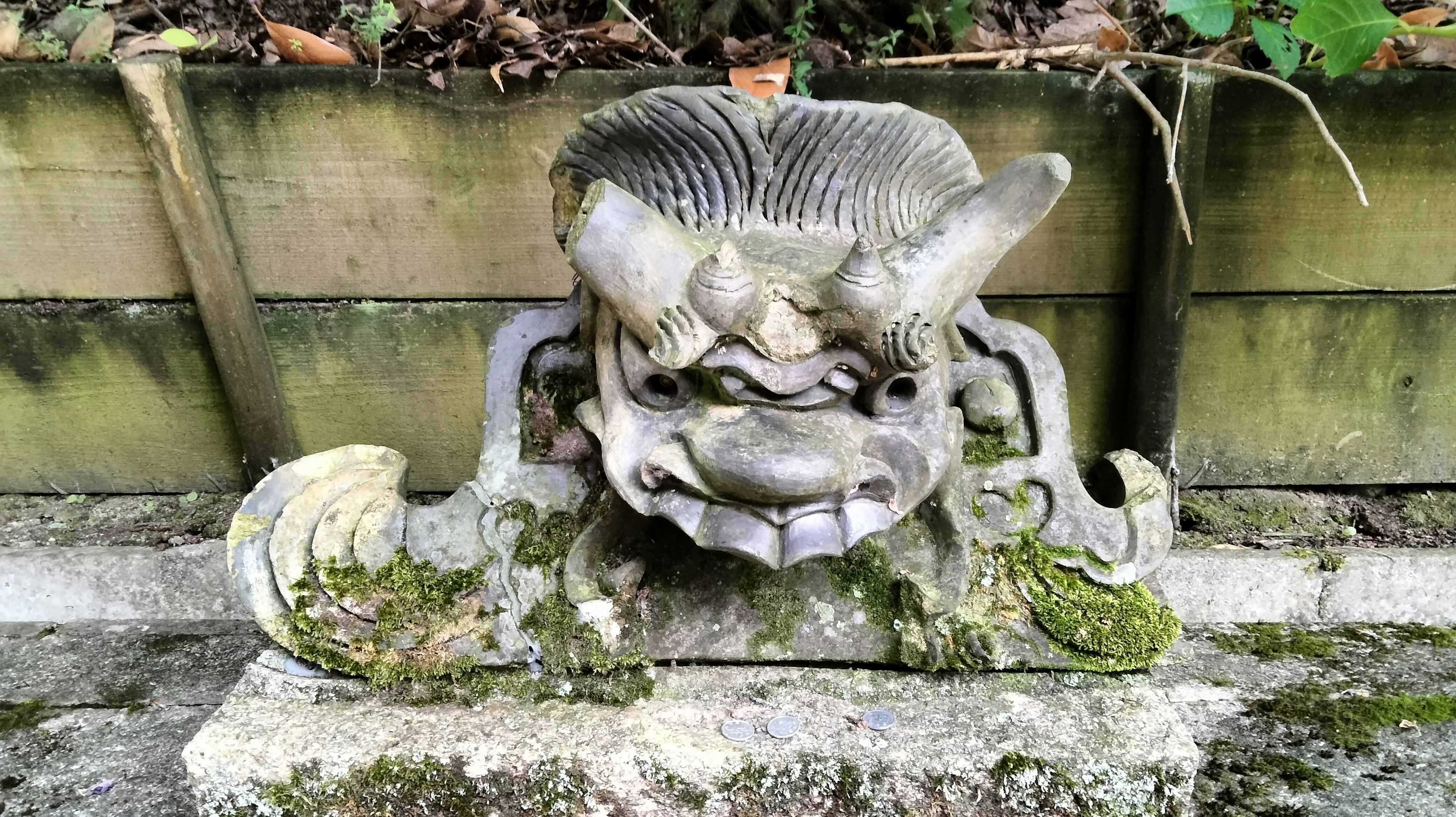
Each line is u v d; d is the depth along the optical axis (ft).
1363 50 4.19
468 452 5.68
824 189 3.10
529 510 3.67
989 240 2.87
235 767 3.12
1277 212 4.96
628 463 2.83
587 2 5.65
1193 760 3.01
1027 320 5.28
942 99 4.77
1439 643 4.86
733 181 3.08
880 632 3.54
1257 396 5.40
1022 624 3.53
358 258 5.19
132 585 5.32
